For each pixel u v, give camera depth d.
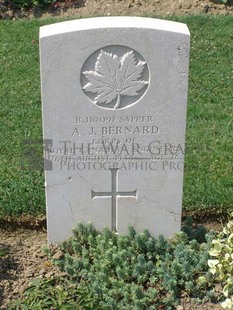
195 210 2.68
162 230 2.49
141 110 2.30
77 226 2.46
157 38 2.21
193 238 2.50
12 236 2.62
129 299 2.27
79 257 2.43
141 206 2.45
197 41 3.86
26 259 2.45
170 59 2.24
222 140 3.04
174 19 4.09
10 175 2.80
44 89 2.26
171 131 2.33
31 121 3.17
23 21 4.07
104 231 2.44
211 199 2.68
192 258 2.34
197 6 4.28
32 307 2.13
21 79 3.50
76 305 2.14
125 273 2.33
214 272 2.20
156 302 2.27
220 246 2.21
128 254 2.38
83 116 2.30
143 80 2.27
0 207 2.65
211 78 3.52
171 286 2.27
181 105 2.30
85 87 2.27
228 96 3.38
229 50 3.78
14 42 3.83
